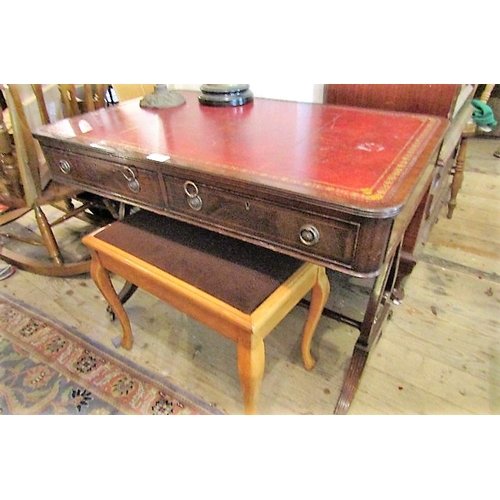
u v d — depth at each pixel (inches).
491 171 97.0
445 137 42.4
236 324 29.9
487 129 83.7
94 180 40.4
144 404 44.1
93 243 39.1
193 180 31.5
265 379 46.6
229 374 47.4
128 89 58.4
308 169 29.2
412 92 42.9
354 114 42.3
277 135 36.8
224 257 35.2
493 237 72.0
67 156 40.8
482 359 48.1
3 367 48.8
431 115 41.9
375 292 38.7
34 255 69.6
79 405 44.2
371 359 48.4
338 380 46.4
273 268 33.7
